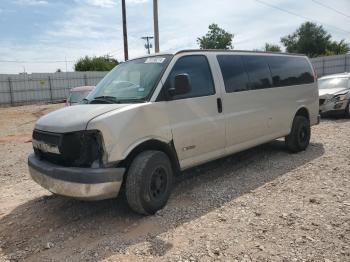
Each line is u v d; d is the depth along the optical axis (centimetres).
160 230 444
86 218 496
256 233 421
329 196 518
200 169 690
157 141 494
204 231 434
